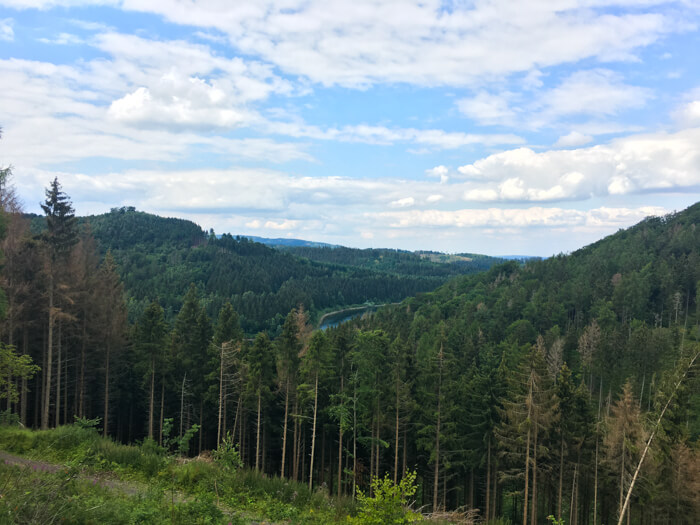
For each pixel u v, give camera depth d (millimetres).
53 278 34906
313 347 36219
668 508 33781
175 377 44688
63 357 42375
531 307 110750
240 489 16984
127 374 46156
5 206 33344
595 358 73188
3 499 8672
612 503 40156
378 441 35906
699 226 157000
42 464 17188
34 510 8758
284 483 18156
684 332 78688
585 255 170375
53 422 43469
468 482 41469
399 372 35688
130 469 17594
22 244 34844
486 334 99938
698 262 115688
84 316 40562
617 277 119750
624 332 80625
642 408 64875
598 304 107250
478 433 37000
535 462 31797
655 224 191000
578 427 34500
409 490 10266
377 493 10258
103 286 44219
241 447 42219
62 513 9211
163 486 15812
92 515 9898
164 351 43406
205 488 15883
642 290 106875
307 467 44875
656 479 32188
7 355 28891
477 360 72500
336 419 38875
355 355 37031
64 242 36094
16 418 26344
